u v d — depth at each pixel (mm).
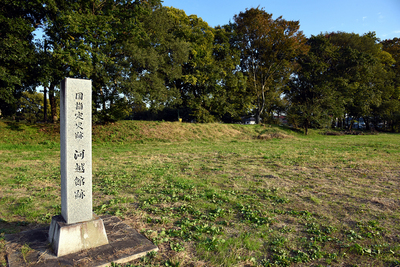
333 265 3824
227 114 45719
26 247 4098
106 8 21156
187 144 24188
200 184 8539
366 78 42875
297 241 4598
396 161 13094
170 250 4262
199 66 32000
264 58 37656
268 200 6941
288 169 11297
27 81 20062
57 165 12523
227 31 38500
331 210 6090
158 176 9945
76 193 4203
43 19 18875
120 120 27406
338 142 26328
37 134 21344
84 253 3992
